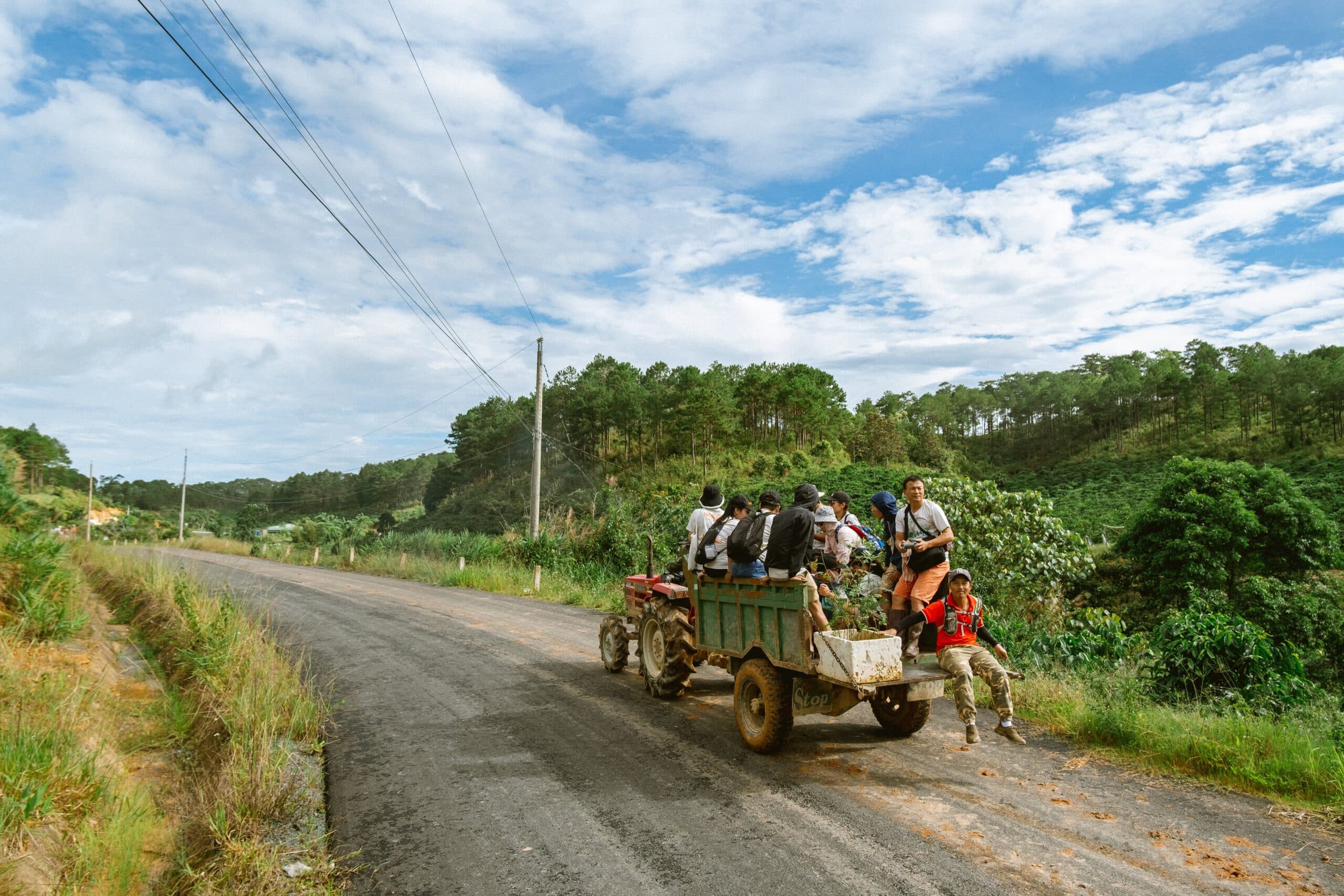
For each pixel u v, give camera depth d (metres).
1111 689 7.10
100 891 3.99
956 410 185.50
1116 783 5.17
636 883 3.86
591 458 104.06
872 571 6.91
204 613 10.03
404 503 117.69
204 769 5.87
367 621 14.34
